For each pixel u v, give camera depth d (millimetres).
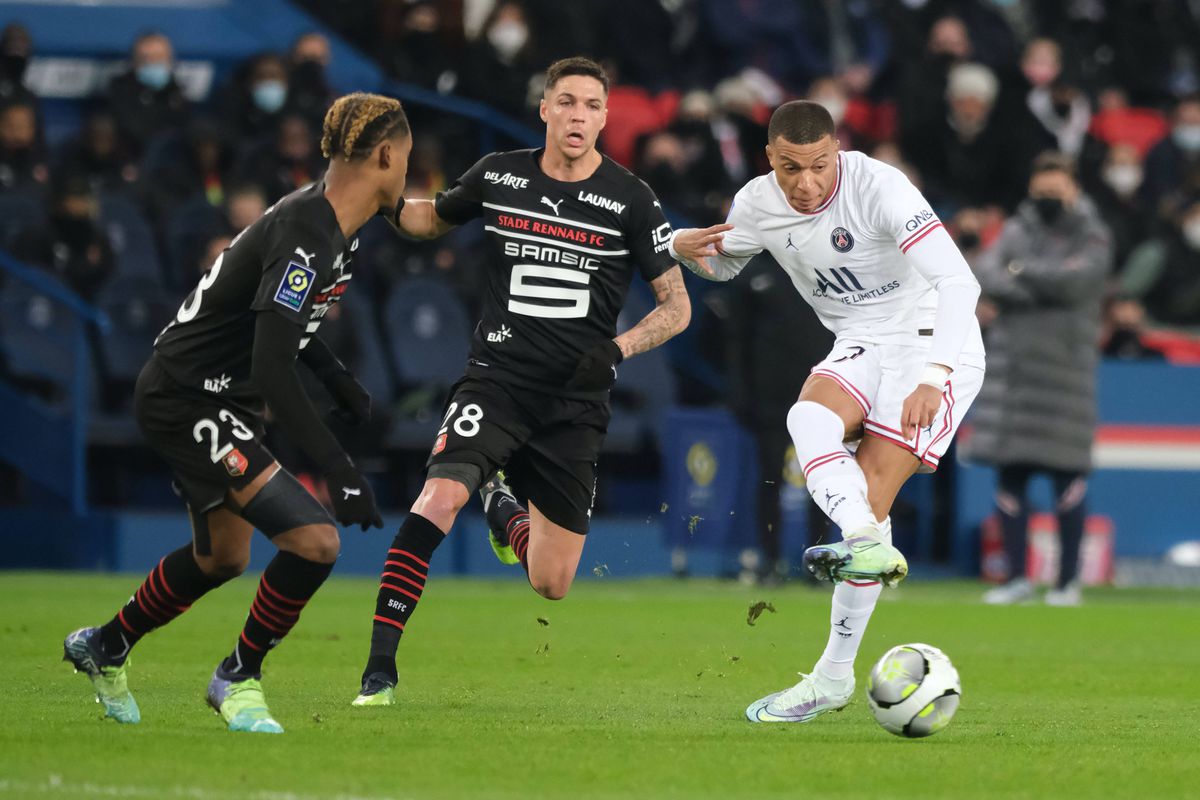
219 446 19516
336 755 18375
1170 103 77250
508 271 25547
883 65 70250
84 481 53375
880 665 20906
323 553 19500
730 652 33062
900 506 60125
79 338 52875
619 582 53562
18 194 55938
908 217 22453
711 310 61312
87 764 17359
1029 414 49500
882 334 23484
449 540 56281
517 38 63781
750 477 53781
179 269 56656
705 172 60688
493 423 25172
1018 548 50156
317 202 18984
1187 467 59531
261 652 19953
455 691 25859
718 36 70688
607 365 24188
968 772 18406
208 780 16531
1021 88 65750
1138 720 24047
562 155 25297
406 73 63250
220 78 65438
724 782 17391
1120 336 61281
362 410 20938
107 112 58750
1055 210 50250
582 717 22781
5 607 38281
